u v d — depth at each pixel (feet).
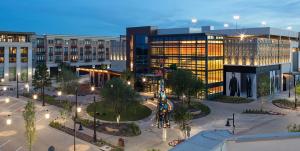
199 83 230.48
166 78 273.95
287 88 318.24
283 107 233.76
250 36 324.39
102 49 543.39
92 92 297.33
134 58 337.52
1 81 375.66
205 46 269.64
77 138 152.05
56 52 482.69
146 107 230.27
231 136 24.43
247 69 276.21
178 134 161.68
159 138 154.61
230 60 289.33
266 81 275.39
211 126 178.81
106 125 173.88
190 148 22.13
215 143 22.98
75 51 506.07
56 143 145.48
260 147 23.68
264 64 285.84
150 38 315.37
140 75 311.27
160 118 176.86
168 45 298.35
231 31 330.34
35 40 460.96
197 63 276.41
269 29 313.94
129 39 342.23
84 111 215.10
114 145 142.31
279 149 23.93
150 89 297.74
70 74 285.84
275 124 182.19
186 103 237.45
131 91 186.29
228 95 290.35
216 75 283.18
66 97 272.31
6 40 394.73
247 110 221.66
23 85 360.89
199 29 344.69
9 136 156.76
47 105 236.84
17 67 400.67
